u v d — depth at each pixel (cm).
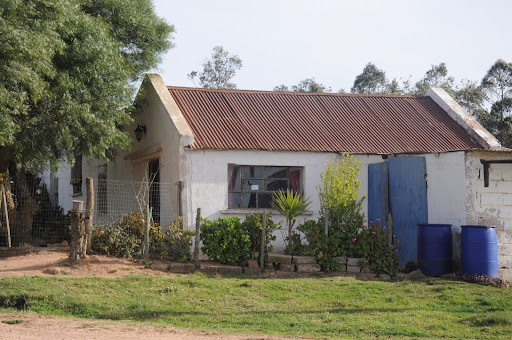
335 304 1064
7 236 1573
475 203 1365
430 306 1070
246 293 1124
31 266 1264
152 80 1823
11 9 1248
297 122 1811
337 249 1385
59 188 2747
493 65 3656
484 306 1069
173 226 1429
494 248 1296
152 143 1811
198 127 1661
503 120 3438
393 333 863
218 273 1312
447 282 1250
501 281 1252
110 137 1555
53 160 1658
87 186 1371
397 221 1512
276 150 1627
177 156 1573
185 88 1875
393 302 1089
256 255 1369
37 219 2020
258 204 1634
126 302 1029
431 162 1459
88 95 1517
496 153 1379
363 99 2041
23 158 1605
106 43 1532
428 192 1462
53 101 1476
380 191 1578
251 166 1638
